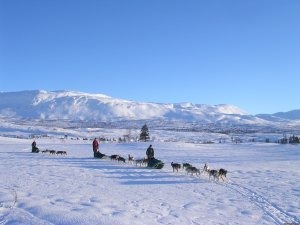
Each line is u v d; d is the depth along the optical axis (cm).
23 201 1388
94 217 1160
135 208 1385
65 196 1545
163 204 1502
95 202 1450
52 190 1689
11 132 16012
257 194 1833
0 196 1477
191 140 14912
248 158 4444
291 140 11531
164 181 2194
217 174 2294
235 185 2130
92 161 3341
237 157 4597
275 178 2453
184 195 1747
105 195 1628
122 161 3341
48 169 2578
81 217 1149
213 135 19438
